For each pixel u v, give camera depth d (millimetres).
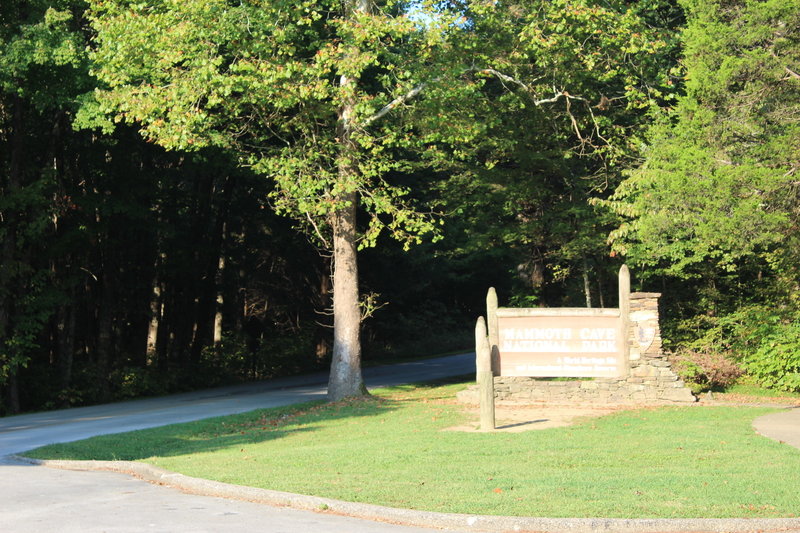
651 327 19406
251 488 9648
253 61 19688
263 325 45719
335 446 13938
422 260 41906
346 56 20141
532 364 19859
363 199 21906
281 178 20875
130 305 35656
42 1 22469
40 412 25391
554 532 7824
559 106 26250
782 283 22594
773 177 16875
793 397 20438
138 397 30984
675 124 22688
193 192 34344
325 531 7859
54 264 31094
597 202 24188
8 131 28516
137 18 19188
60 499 9602
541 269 29719
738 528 7816
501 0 21625
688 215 18531
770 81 17438
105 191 30078
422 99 22203
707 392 21328
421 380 30719
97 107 21828
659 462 11438
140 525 8102
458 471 10859
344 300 23047
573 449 12734
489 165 25828
